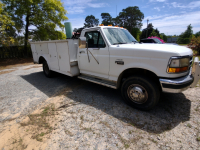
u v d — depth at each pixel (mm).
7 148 2094
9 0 11523
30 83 5238
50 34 14375
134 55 2748
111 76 3338
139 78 2752
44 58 5531
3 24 9781
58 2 13445
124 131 2346
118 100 3486
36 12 12727
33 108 3270
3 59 12828
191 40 11672
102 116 2805
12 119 2857
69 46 3932
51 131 2426
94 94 3928
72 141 2172
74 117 2807
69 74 4273
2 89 4684
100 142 2127
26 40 13281
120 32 3816
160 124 2477
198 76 2604
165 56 2389
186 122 2488
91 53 3611
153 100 2682
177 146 1985
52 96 3928
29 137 2305
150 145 2031
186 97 3434
